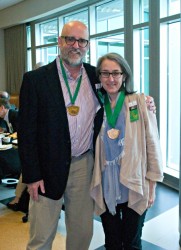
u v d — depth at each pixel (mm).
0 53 8828
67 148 1762
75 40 1719
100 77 1767
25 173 1729
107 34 5590
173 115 4609
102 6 5812
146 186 1768
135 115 1731
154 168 1756
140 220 1818
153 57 4527
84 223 1925
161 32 4398
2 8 8148
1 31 8742
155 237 2797
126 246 1854
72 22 1748
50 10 6648
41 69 1766
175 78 4520
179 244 2654
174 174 4285
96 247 2594
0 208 3475
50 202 1811
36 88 1695
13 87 8547
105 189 1794
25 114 1696
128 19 4949
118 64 1713
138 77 5000
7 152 3170
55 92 1726
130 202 1750
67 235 1997
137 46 4977
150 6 4477
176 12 4242
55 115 1711
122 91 1776
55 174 1749
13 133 3885
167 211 3385
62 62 1801
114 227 1853
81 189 1875
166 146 4672
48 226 1836
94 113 1846
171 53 4516
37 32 7723
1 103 4055
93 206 1938
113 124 1750
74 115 1770
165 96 4582
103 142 1771
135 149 1715
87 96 1832
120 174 1722
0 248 2619
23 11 7539
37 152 1743
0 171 3186
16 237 2811
